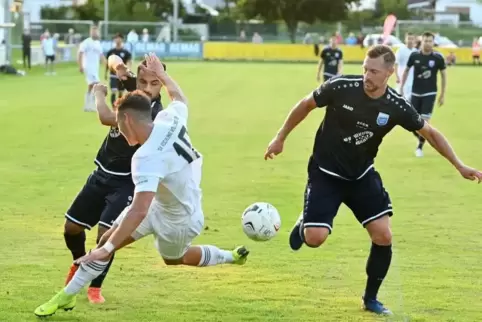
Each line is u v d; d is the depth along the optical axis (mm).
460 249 15258
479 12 146375
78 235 12094
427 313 11586
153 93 11586
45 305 10969
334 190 11641
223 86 56188
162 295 12281
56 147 27734
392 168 24781
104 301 11914
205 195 20188
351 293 12531
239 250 11930
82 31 98188
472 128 35219
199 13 128000
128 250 14969
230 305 11828
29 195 19891
